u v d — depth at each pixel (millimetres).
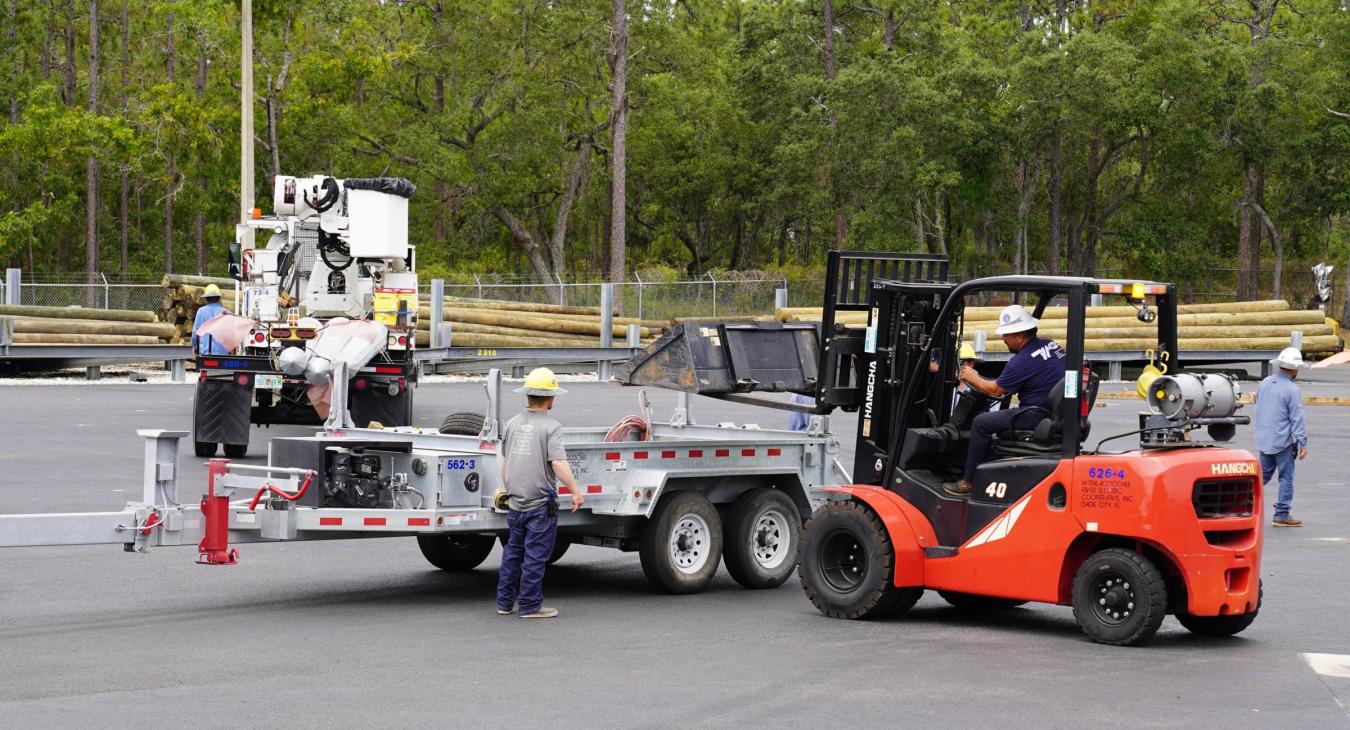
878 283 14227
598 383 46781
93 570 15750
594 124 85312
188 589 14820
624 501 14688
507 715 9766
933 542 13633
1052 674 11305
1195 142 76938
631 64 80625
